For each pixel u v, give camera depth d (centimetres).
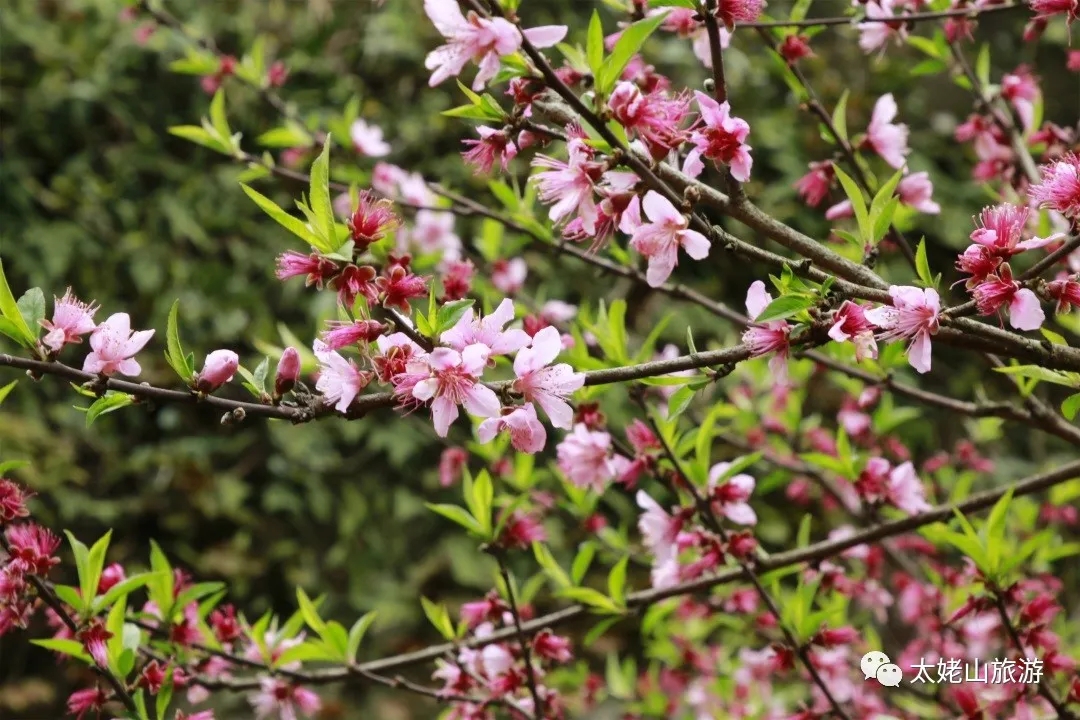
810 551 118
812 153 242
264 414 95
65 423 219
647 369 95
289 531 228
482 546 117
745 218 98
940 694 131
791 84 118
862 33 121
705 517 117
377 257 125
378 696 215
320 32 245
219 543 225
